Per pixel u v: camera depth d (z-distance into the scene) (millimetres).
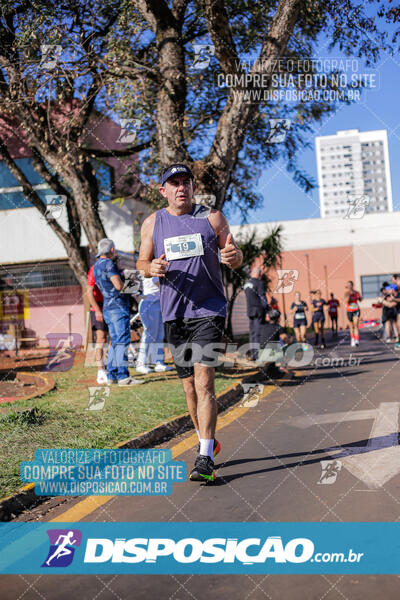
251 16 11430
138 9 9258
